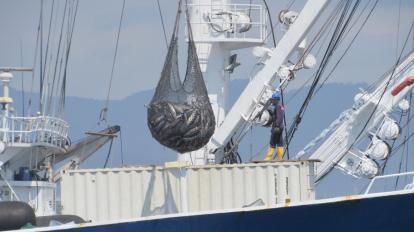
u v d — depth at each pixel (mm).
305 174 82812
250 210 64000
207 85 97938
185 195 82500
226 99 98688
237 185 83250
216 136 95125
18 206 67000
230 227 64250
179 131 78812
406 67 97938
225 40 97125
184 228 64000
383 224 64312
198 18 97562
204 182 83500
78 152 97938
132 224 63562
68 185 85062
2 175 86438
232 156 95750
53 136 89938
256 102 94000
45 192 87500
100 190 84688
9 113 88625
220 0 97688
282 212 64125
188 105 79062
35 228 63000
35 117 88812
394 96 97625
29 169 87875
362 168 98125
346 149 98625
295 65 93875
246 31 97812
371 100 97812
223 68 98625
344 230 64500
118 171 84500
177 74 80000
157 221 63781
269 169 83000
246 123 95125
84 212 84750
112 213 84375
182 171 82750
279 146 89125
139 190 84062
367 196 63906
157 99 79625
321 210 64125
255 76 94250
